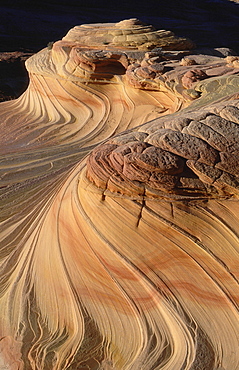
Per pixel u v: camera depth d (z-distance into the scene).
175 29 49.03
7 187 11.71
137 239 7.12
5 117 18.91
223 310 6.62
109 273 7.09
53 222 8.23
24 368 6.51
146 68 15.80
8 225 9.67
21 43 37.81
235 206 7.21
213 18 56.12
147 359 6.29
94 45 18.20
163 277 6.89
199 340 6.37
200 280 6.83
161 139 7.45
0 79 27.33
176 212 7.14
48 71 18.72
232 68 15.45
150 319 6.71
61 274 7.45
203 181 7.23
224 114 7.86
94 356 6.57
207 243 6.99
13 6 46.91
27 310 7.33
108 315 6.91
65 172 11.55
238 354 6.23
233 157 7.27
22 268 8.13
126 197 7.32
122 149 7.52
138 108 16.02
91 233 7.39
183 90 14.45
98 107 17.11
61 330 7.00
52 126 17.06
